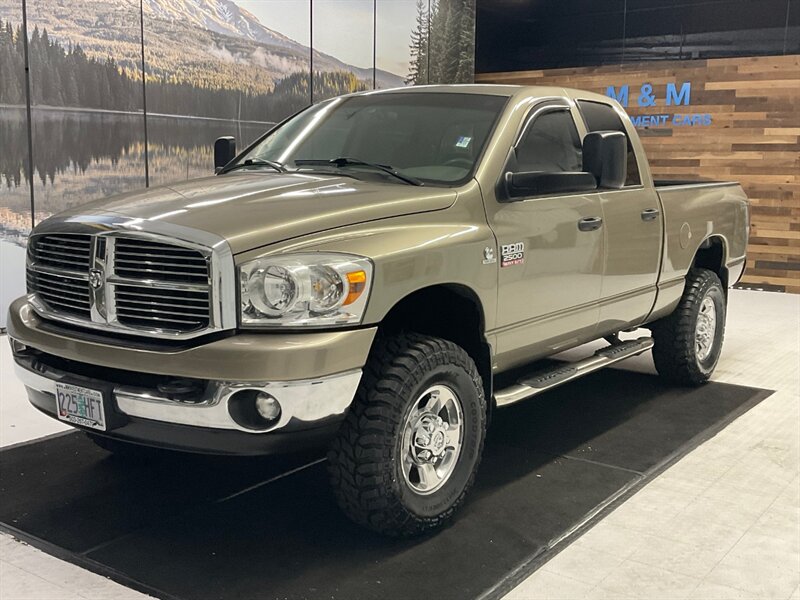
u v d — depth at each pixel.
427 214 2.92
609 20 10.30
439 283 2.85
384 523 2.73
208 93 8.18
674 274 4.62
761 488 3.43
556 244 3.49
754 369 5.58
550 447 3.92
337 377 2.49
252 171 3.61
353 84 9.85
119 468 3.59
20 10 6.56
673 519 3.11
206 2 8.05
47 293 2.97
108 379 2.71
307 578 2.59
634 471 3.60
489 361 3.21
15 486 3.37
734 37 9.44
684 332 4.82
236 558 2.73
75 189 7.12
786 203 9.34
